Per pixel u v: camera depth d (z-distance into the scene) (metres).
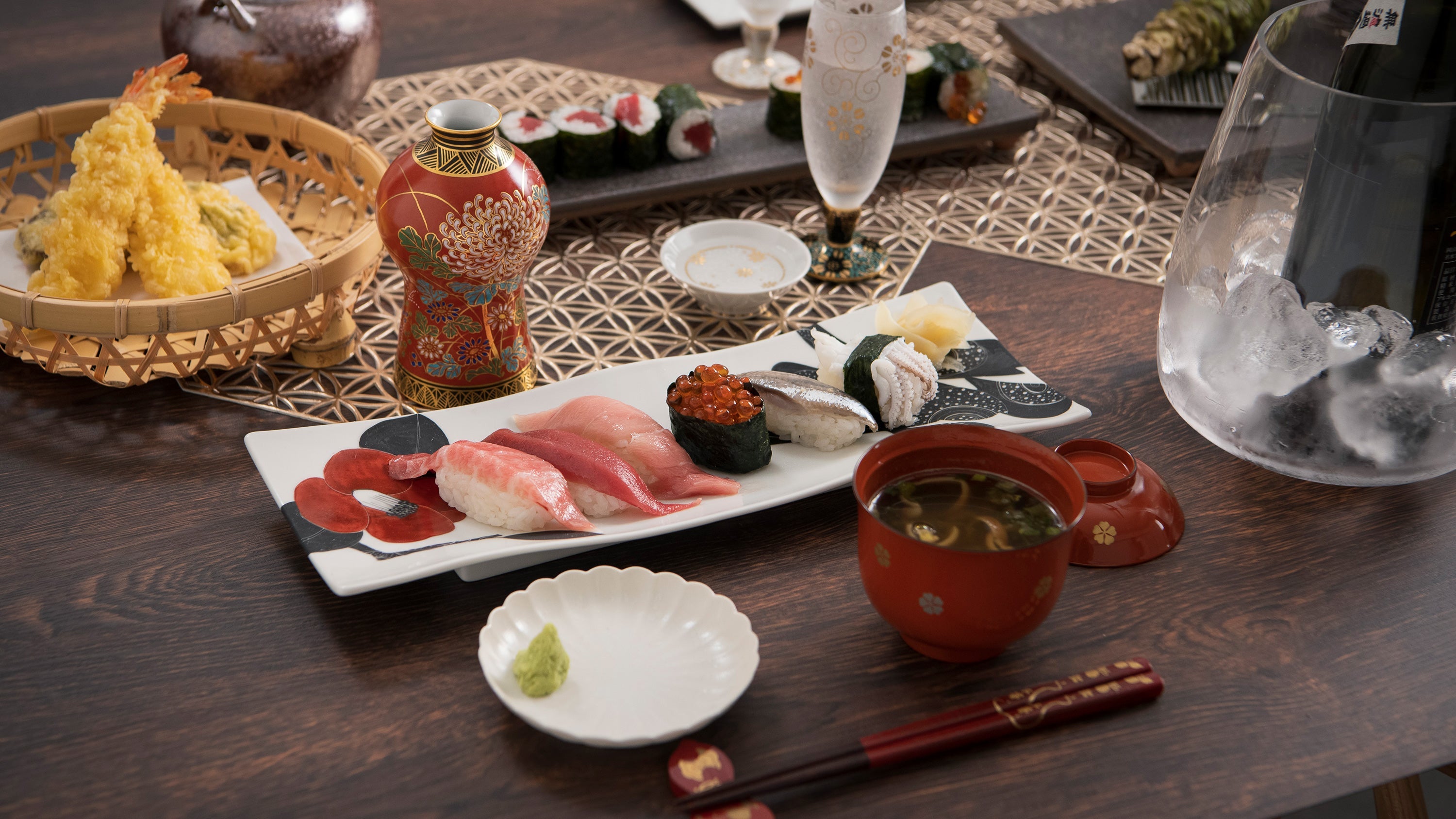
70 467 1.28
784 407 1.28
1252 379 1.24
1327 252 1.22
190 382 1.35
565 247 1.49
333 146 1.45
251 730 1.15
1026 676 1.18
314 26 1.53
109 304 1.27
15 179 1.49
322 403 1.34
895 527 1.17
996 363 1.35
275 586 1.22
